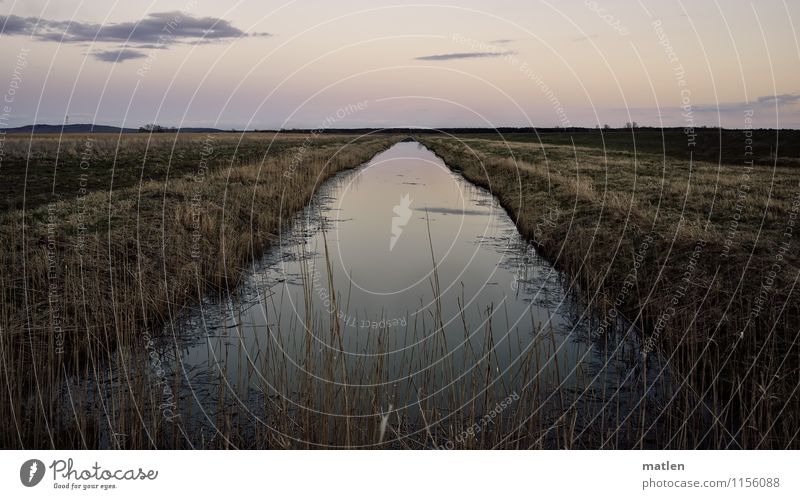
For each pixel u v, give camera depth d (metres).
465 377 6.20
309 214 17.06
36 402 5.05
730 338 6.72
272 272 10.78
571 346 7.47
